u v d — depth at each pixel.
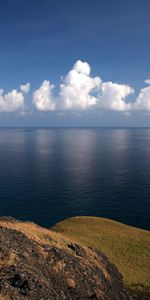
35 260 31.70
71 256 37.75
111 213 109.31
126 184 154.62
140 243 60.19
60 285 30.20
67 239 44.97
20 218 103.25
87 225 68.38
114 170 198.38
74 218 73.75
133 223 99.38
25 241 35.56
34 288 25.66
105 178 170.88
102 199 126.81
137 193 136.00
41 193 136.25
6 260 28.52
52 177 174.12
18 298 23.42
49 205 118.38
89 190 142.38
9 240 33.47
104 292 34.38
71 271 33.81
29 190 141.62
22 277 26.05
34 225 46.97
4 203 120.25
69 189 144.25
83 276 34.62
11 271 26.67
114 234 63.59
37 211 111.06
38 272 29.14
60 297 28.02
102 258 43.19
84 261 38.62
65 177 174.25
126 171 193.75
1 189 143.38
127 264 50.41
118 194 134.62
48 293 26.59
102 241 58.94
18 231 38.09
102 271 39.06
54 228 67.44
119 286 39.31
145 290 42.50
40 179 167.88
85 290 32.31
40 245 36.88
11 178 170.12
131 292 41.16
